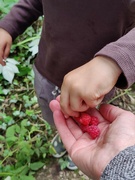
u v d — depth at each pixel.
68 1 0.29
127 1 0.25
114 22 0.29
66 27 0.31
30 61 0.54
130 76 0.21
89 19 0.29
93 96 0.21
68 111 0.24
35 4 0.37
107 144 0.23
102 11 0.28
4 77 0.49
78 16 0.30
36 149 0.43
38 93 0.39
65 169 0.43
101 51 0.22
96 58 0.22
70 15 0.30
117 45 0.22
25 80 0.52
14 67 0.50
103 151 0.22
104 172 0.18
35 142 0.45
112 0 0.28
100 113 0.26
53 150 0.43
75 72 0.22
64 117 0.26
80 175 0.43
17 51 0.56
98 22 0.29
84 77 0.22
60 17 0.31
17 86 0.52
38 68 0.38
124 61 0.21
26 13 0.37
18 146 0.43
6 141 0.43
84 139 0.25
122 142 0.22
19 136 0.43
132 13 0.27
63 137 0.25
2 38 0.37
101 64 0.22
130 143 0.22
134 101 0.51
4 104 0.50
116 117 0.25
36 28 0.58
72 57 0.32
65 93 0.23
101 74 0.21
